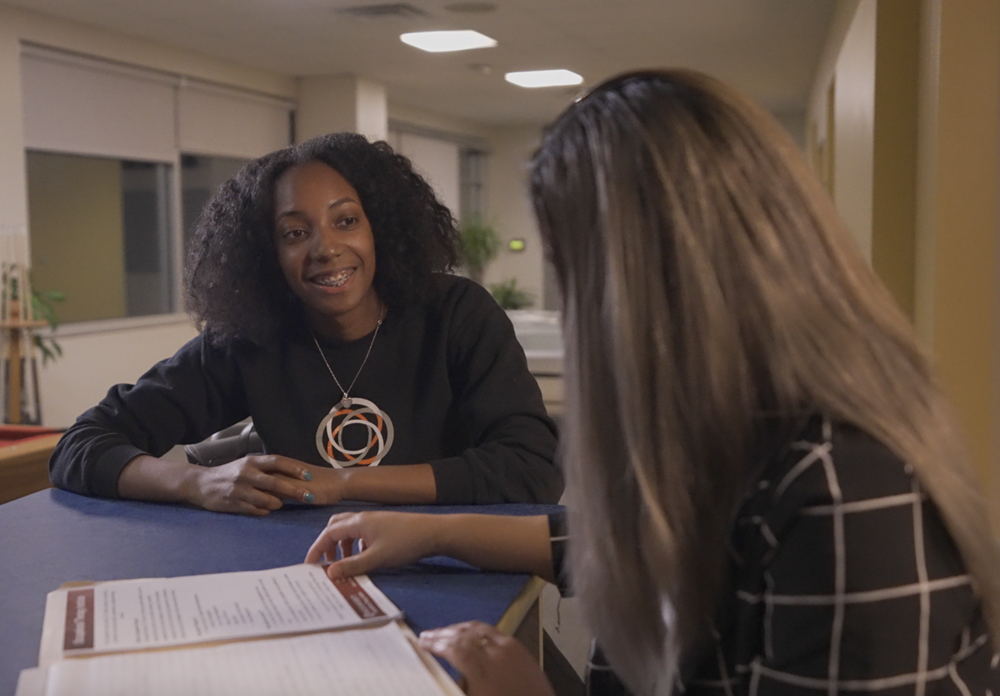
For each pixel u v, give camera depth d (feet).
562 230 2.42
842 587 2.00
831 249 2.25
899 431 2.08
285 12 20.07
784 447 2.14
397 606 2.98
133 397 4.94
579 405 2.40
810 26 21.77
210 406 5.15
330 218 4.81
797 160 2.29
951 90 8.92
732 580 2.25
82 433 4.65
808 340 2.15
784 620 2.08
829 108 22.02
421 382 5.06
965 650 2.18
